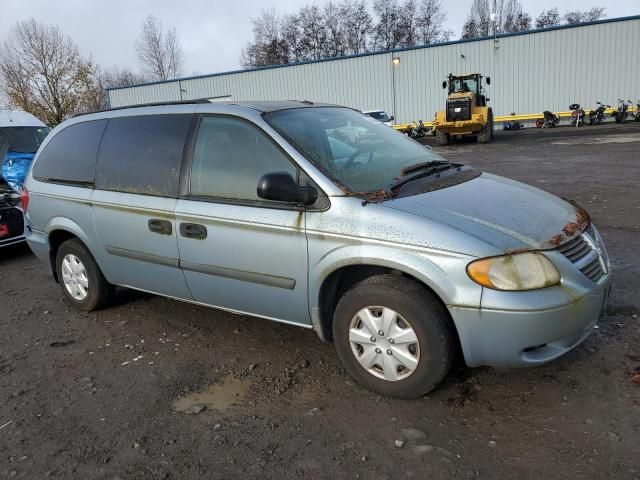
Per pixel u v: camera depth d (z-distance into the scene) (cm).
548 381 319
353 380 339
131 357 396
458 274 277
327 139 366
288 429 293
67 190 458
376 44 6269
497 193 339
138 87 3678
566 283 279
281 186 310
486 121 2188
